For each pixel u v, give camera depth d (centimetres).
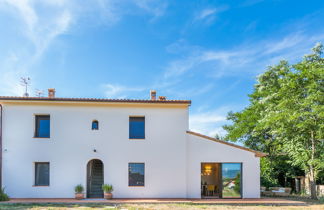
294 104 1714
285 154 2072
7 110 1484
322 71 1584
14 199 1381
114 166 1470
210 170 1898
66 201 1309
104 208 1155
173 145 1510
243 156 1545
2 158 1441
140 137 1530
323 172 1858
